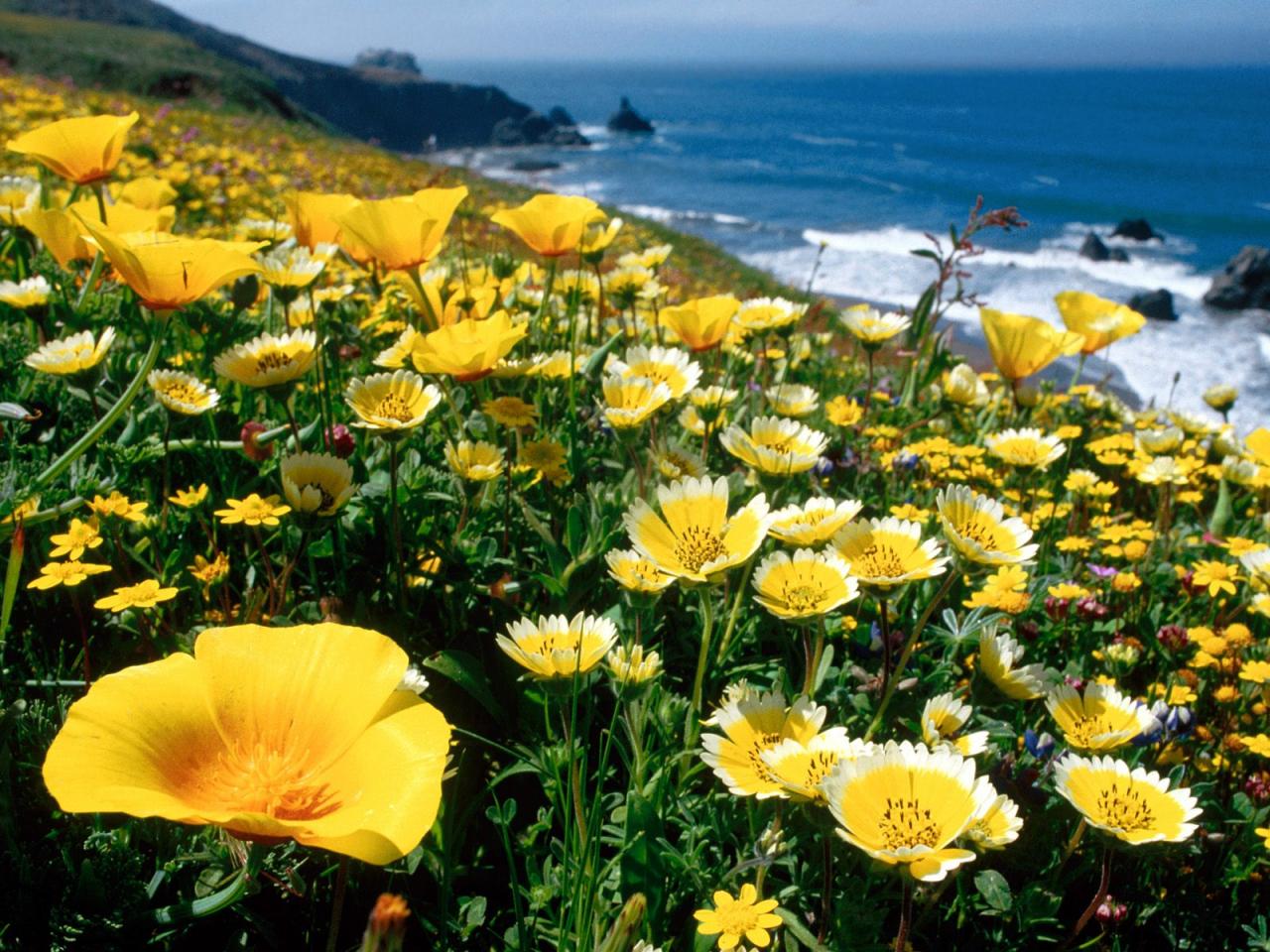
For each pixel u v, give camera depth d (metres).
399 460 2.48
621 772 1.93
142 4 168.50
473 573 2.23
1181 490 4.20
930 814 1.31
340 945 1.57
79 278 3.47
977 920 1.79
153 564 2.21
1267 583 2.37
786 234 59.16
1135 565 3.08
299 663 1.30
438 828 1.58
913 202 81.94
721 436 2.07
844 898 1.48
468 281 3.67
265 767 1.22
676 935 1.62
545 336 3.47
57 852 1.50
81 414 2.56
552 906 1.67
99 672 1.97
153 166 8.24
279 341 2.27
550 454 2.43
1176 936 1.85
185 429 2.54
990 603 2.24
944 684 2.09
